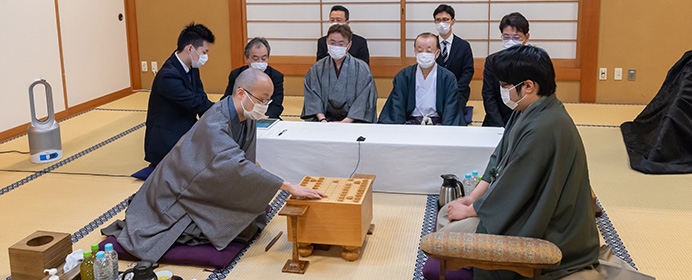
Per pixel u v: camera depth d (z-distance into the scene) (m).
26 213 3.43
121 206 3.52
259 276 2.72
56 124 4.39
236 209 2.87
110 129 5.21
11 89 4.99
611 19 5.72
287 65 6.30
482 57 5.99
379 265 2.80
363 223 2.82
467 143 3.50
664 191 3.63
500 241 2.20
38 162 4.30
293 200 2.78
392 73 6.12
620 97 5.88
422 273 2.67
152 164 4.09
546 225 2.35
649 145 4.16
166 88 3.88
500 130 3.79
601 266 2.46
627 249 2.92
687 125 3.98
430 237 2.26
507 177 2.38
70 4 5.65
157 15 6.47
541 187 2.37
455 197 3.29
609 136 4.76
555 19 5.81
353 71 4.27
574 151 2.37
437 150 3.50
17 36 5.03
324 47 5.62
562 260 2.41
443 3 5.91
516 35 4.32
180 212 2.89
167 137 3.97
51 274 2.46
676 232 3.08
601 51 5.80
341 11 5.43
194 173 2.82
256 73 2.81
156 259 2.80
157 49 6.57
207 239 2.89
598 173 3.96
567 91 5.96
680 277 2.64
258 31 6.32
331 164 3.62
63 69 5.59
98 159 4.39
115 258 2.47
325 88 4.32
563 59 5.92
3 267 2.82
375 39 6.11
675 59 5.70
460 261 2.23
